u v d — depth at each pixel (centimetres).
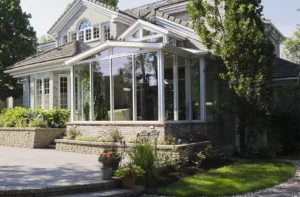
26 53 2538
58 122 1720
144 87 1289
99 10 2156
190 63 1423
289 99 1583
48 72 1922
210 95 1468
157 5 2280
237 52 1254
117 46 1352
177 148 1067
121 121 1333
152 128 1235
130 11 2441
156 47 1231
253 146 1469
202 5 1368
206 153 1171
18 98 2600
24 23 2542
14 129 1700
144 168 860
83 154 1329
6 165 1030
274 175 999
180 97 1358
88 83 1476
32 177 830
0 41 2475
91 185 771
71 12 2333
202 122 1391
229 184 876
